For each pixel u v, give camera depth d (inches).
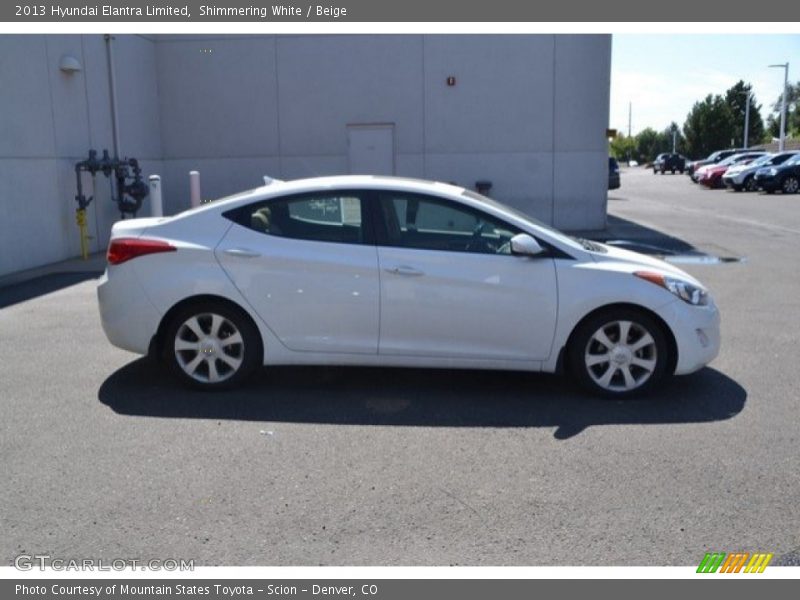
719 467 170.9
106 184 558.6
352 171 644.7
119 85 577.3
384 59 628.7
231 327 219.5
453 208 216.1
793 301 353.1
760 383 231.0
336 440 187.6
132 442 186.7
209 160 653.9
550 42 615.5
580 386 217.8
